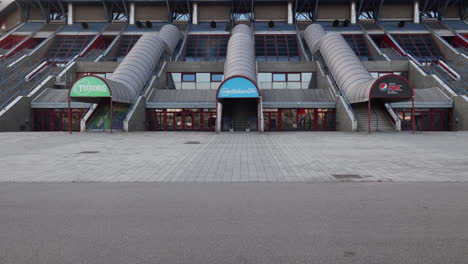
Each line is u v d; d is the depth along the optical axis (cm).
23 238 387
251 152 1278
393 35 5206
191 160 1061
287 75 3816
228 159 1084
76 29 5556
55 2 5856
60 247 360
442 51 4684
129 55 3381
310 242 371
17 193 615
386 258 328
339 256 333
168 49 4169
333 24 5559
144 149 1390
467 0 5794
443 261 320
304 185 682
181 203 541
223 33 5516
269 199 565
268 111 3059
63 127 3119
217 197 582
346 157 1116
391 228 414
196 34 5503
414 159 1060
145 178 766
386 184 686
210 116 3102
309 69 3788
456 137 1998
